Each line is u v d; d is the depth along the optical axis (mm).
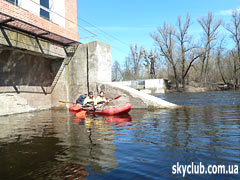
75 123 6676
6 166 2984
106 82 12070
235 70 38094
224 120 6145
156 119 6891
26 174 2691
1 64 9867
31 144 4117
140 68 52250
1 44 8555
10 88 10430
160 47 37188
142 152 3436
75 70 12695
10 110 10367
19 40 9367
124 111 8711
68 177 2574
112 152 3479
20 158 3303
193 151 3377
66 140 4359
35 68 12047
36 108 12078
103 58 12438
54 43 11773
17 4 9344
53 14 11664
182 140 4066
